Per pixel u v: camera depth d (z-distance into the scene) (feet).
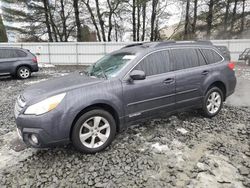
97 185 9.60
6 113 19.21
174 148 12.65
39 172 10.64
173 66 14.84
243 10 92.58
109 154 12.02
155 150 12.42
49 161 11.53
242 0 90.12
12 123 16.81
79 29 89.15
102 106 12.43
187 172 10.43
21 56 39.47
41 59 70.08
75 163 11.25
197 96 15.93
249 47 67.62
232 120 16.75
